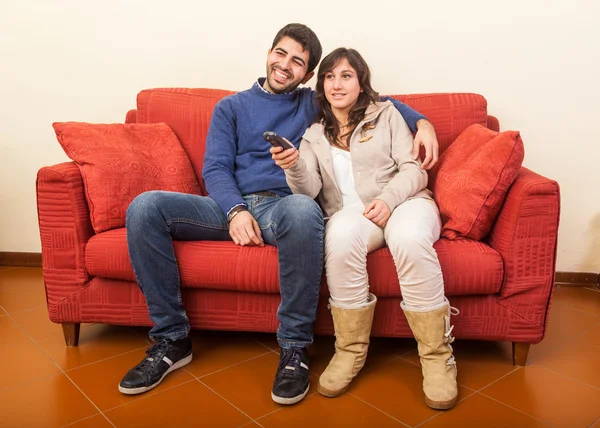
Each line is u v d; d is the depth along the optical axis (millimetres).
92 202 1490
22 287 2068
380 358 1503
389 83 2061
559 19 1936
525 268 1359
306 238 1266
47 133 2232
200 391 1310
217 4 2070
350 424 1170
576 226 2107
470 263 1347
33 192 2285
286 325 1328
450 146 1658
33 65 2186
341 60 1509
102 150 1558
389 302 1417
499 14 1956
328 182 1509
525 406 1250
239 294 1437
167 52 2131
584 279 2148
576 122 2012
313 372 1408
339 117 1576
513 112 2031
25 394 1287
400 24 2006
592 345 1601
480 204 1396
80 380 1360
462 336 1413
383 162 1511
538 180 1346
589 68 1961
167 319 1377
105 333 1669
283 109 1621
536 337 1402
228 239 1483
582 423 1179
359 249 1293
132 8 2107
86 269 1478
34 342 1588
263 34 2072
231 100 1628
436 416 1203
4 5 2145
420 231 1268
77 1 2121
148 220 1319
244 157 1600
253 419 1187
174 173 1690
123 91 2178
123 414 1203
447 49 2006
